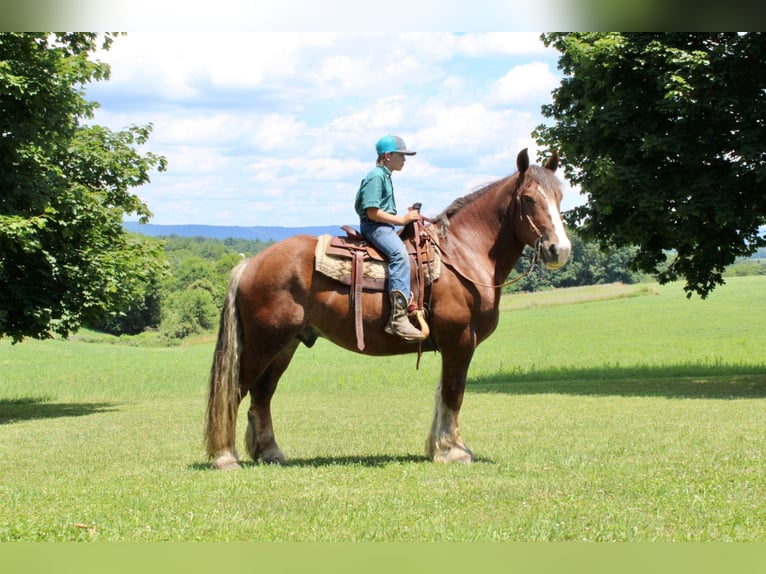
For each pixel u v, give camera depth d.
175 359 47.72
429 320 8.45
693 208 19.25
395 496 6.83
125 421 16.23
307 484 7.37
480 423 13.44
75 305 19.45
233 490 7.12
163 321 87.06
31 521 6.11
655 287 82.69
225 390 8.23
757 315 56.69
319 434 12.19
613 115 20.45
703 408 15.59
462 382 8.65
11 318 18.98
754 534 5.80
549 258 8.23
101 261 19.88
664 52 19.72
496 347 44.53
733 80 19.72
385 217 8.21
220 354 8.27
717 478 7.68
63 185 18.91
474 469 8.13
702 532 5.82
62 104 18.23
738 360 32.88
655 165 20.67
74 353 55.34
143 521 6.11
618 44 19.88
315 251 8.32
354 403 19.38
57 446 11.42
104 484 7.64
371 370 32.50
